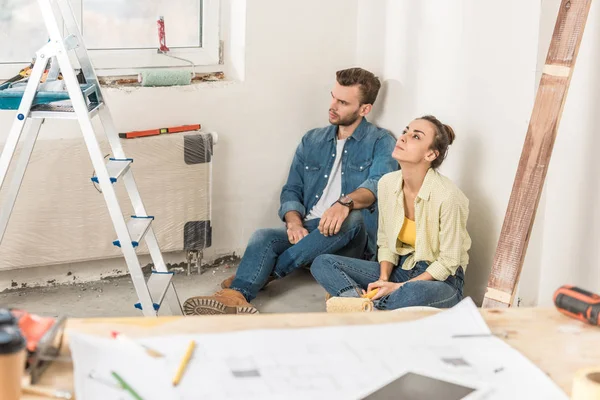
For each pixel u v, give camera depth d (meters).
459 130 3.36
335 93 3.68
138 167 3.61
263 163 4.00
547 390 1.39
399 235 3.22
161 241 3.76
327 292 3.50
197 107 3.80
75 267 3.74
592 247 2.86
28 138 3.08
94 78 3.05
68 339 1.50
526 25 2.96
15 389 1.25
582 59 2.82
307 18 3.91
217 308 3.34
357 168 3.72
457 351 1.51
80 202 3.55
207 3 3.88
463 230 3.12
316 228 3.70
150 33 3.83
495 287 2.64
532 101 2.96
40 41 3.61
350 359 1.47
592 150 2.82
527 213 2.59
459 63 3.33
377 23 3.84
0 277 3.62
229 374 1.40
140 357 1.43
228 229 4.02
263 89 3.92
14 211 3.45
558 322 1.66
